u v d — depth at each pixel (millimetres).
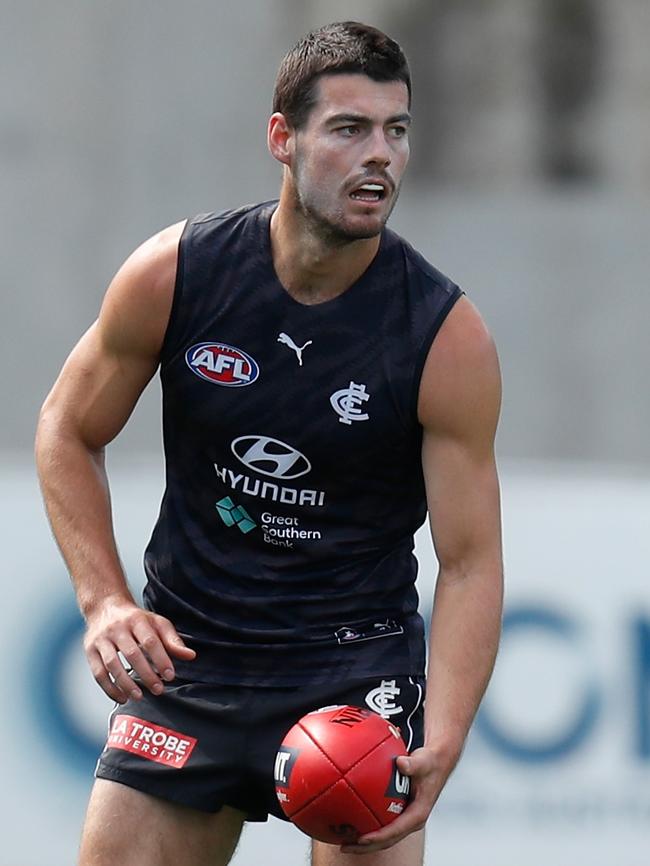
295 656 11562
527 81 38344
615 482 21766
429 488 11391
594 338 36469
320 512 11391
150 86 36781
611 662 21281
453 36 38375
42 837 20219
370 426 11133
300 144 10719
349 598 11586
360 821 10484
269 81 37062
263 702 11539
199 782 11539
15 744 20297
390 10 38250
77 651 20516
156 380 33750
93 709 20469
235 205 36719
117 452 33594
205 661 11680
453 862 20500
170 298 11203
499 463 35781
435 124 38281
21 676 20391
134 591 20766
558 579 21375
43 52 36594
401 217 36938
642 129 38312
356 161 10531
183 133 36781
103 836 11430
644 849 20922
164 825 11523
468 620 11195
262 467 11273
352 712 10859
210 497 11508
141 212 36469
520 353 36406
